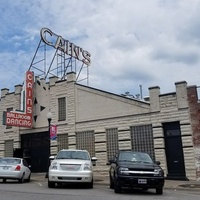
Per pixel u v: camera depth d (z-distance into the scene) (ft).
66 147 79.51
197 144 60.85
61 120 81.61
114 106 73.46
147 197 35.94
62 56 93.45
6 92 95.40
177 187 48.55
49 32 91.35
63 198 32.73
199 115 61.46
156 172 39.50
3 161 55.88
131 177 38.70
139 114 69.26
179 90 64.59
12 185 49.42
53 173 43.57
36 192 38.50
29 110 84.79
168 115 65.16
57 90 84.23
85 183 46.03
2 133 93.35
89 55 103.81
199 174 59.77
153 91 68.13
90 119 76.69
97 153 73.56
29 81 86.43
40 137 85.81
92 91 77.82
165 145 65.16
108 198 33.63
